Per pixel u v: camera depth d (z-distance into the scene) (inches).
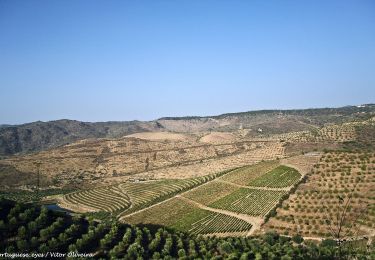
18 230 3811.5
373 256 4148.6
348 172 6663.4
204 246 4505.4
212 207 7573.8
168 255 4013.3
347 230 5260.8
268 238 5147.6
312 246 4690.0
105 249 4003.4
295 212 6033.5
